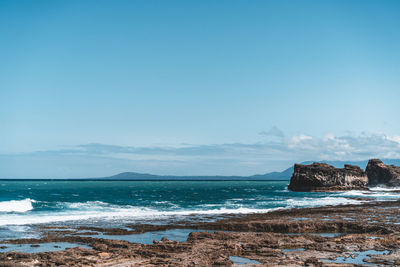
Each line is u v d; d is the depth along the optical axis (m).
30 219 26.58
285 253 14.62
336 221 22.72
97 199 54.03
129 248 15.65
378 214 28.70
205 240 17.20
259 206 41.75
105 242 17.05
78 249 15.07
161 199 56.25
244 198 60.06
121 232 20.98
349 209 32.22
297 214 29.53
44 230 21.42
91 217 28.55
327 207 37.59
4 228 22.23
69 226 23.27
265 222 22.56
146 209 36.88
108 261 13.28
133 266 12.52
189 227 22.89
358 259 13.63
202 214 31.27
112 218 28.03
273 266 12.59
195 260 13.34
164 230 22.08
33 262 12.98
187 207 40.09
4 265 12.05
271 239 17.17
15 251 14.70
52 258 13.45
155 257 13.93
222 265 12.70
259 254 14.53
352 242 16.67
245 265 12.73
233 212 33.38
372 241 16.77
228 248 15.43
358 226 21.17
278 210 34.75
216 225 22.75
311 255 14.25
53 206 38.34
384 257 13.70
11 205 35.47
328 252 14.77
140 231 21.36
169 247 15.52
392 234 18.70
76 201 48.03
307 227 21.69
